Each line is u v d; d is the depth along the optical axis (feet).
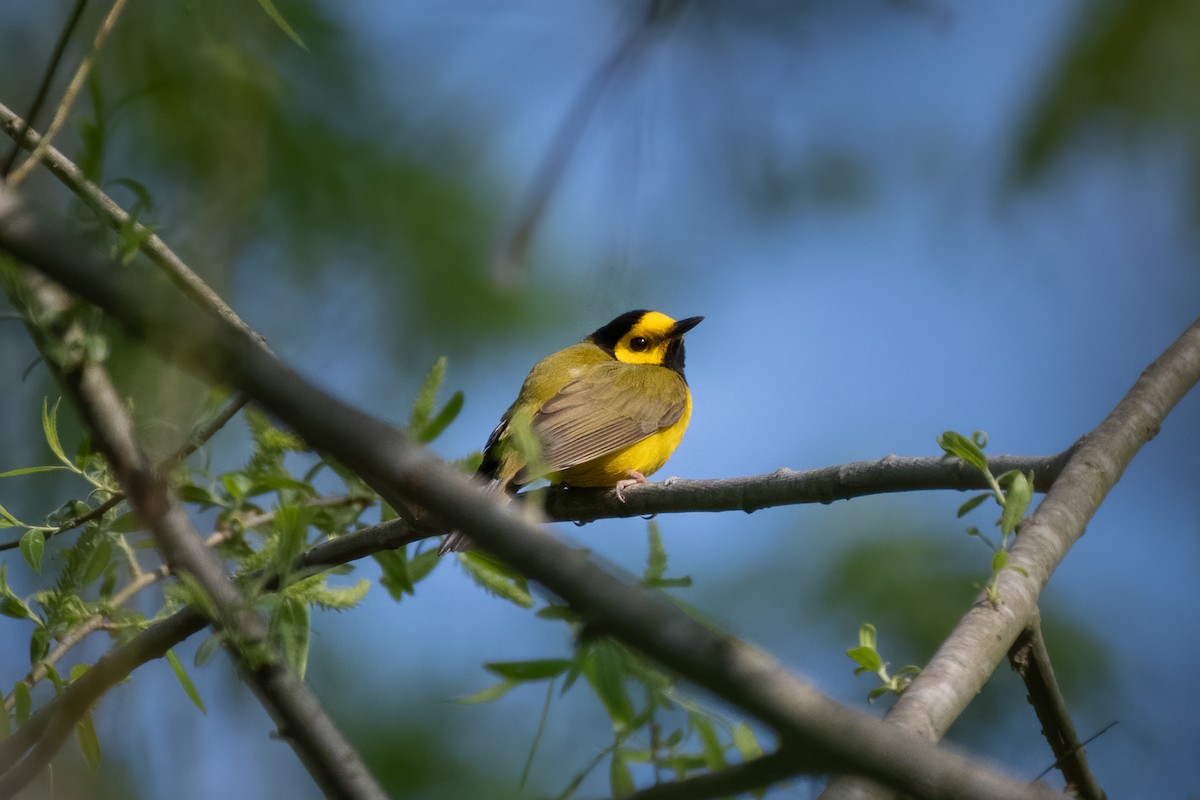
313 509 25.40
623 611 10.58
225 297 21.44
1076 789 24.62
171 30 25.43
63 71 32.55
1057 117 25.80
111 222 17.78
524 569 10.73
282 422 10.96
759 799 14.33
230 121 24.52
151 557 27.58
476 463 29.17
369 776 14.44
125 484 14.51
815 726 10.52
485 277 36.68
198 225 22.11
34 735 21.97
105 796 25.52
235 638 14.67
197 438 19.60
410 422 25.27
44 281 14.14
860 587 45.01
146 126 25.02
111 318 11.07
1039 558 22.20
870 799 13.23
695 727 19.15
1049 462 25.66
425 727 40.34
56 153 20.67
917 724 17.58
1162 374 27.17
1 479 30.12
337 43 35.17
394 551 25.93
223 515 28.04
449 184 36.45
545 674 19.13
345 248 34.37
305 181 33.35
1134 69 24.43
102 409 14.30
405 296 35.78
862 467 26.21
